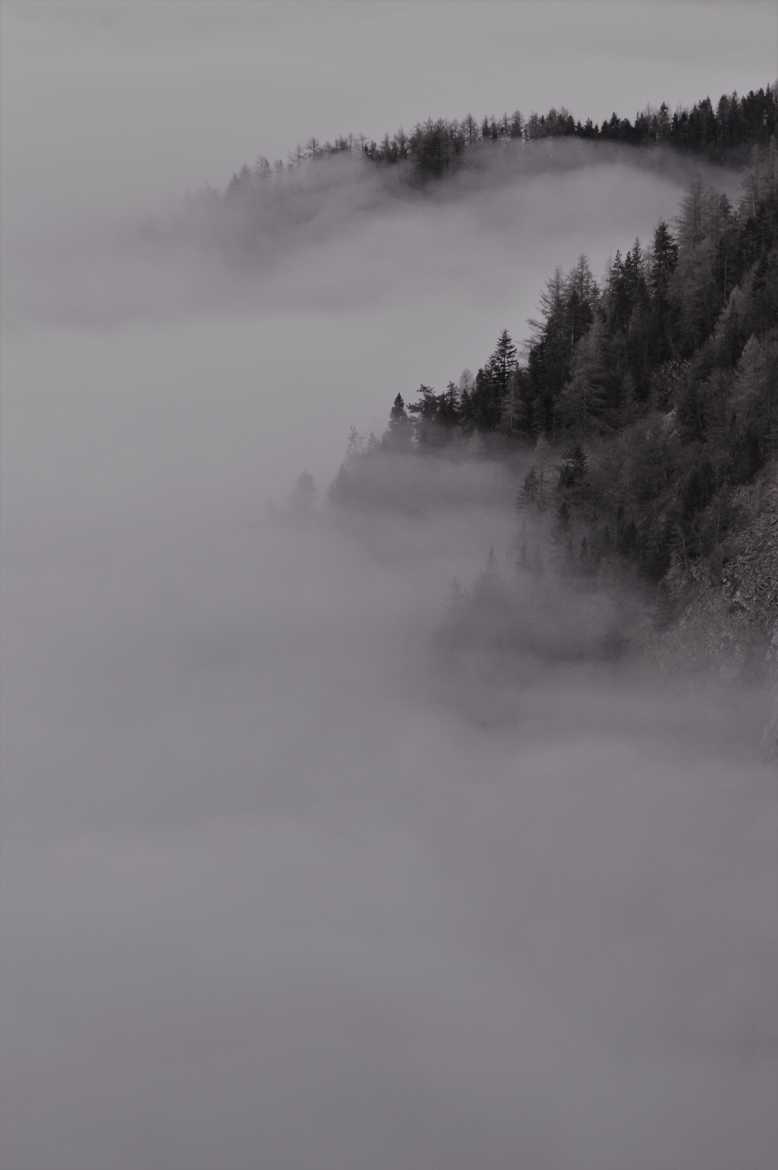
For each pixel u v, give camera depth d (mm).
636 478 113375
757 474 102938
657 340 128875
